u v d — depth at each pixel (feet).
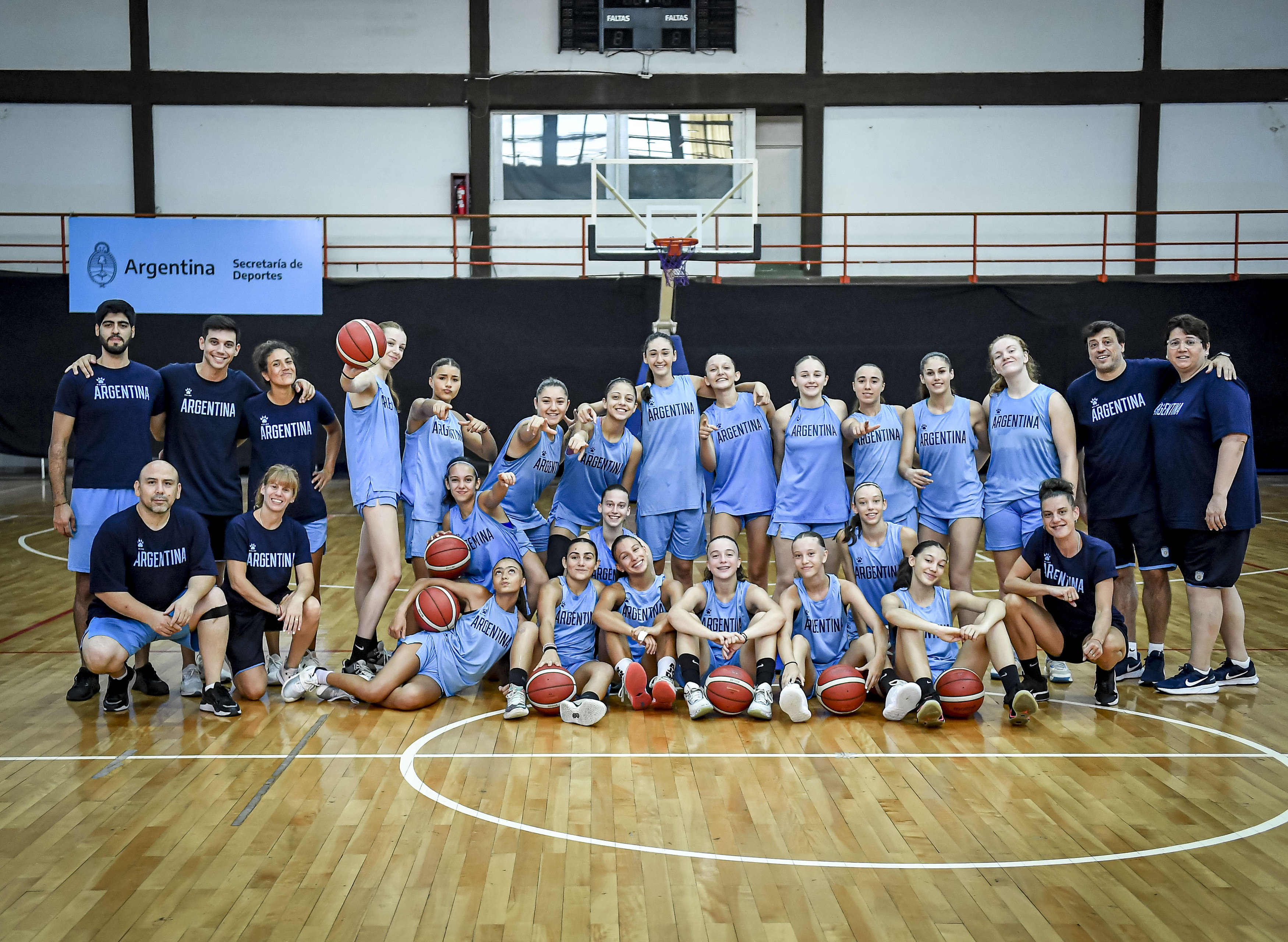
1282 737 15.17
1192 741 15.01
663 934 9.46
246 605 16.97
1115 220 55.42
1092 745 14.85
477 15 54.90
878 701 17.39
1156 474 17.63
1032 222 55.42
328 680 16.72
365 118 55.21
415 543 18.43
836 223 55.88
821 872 10.73
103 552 15.48
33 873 10.65
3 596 26.05
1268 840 11.52
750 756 14.42
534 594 18.35
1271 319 50.21
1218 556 17.12
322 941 9.30
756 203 46.57
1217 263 55.31
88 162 54.60
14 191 54.54
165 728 15.60
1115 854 11.18
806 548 16.51
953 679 15.85
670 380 19.54
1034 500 18.01
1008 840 11.53
